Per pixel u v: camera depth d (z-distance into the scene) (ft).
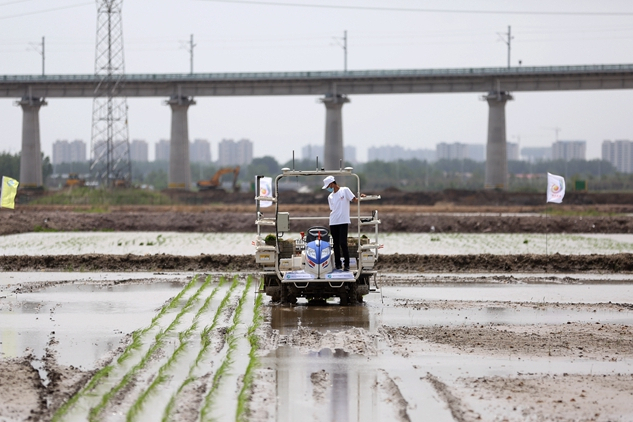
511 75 351.87
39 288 99.35
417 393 50.85
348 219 80.18
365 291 83.10
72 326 73.15
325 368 56.85
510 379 53.88
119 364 58.08
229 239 182.50
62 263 123.44
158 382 52.08
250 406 47.91
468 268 122.21
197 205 339.57
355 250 84.89
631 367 57.31
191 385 52.24
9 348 63.52
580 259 123.75
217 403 48.55
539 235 194.80
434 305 85.05
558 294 94.79
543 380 53.57
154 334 68.85
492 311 81.25
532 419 45.60
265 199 81.61
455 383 52.90
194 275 112.68
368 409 47.65
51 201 327.26
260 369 56.34
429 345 64.03
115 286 101.45
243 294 91.25
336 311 80.74
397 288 100.01
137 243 168.76
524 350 62.34
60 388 51.57
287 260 83.10
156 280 107.86
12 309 82.64
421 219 215.10
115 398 49.29
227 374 54.75
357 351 61.87
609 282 107.04
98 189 348.59
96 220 217.15
